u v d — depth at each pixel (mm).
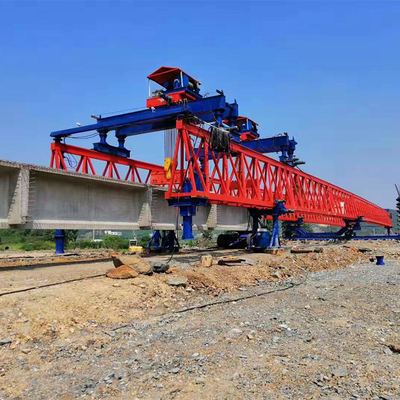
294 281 19328
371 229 152625
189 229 21094
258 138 37875
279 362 8047
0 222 15188
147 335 9953
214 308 12961
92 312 10852
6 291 11125
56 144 27141
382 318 11789
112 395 6652
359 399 6344
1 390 6863
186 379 7254
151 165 33625
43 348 8758
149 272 14844
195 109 22766
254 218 29953
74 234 53031
